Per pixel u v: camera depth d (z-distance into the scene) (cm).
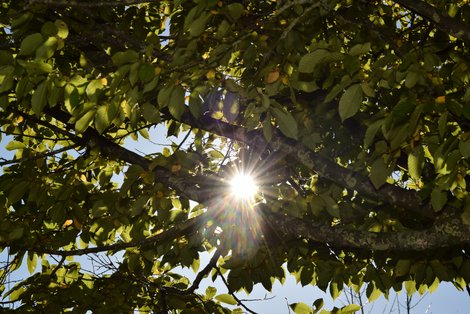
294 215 347
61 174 453
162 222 406
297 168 447
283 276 425
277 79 279
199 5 245
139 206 362
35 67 255
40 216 466
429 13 245
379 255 429
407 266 399
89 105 268
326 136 438
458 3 382
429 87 256
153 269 523
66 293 474
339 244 322
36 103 261
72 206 421
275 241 416
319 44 254
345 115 247
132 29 462
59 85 263
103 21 383
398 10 476
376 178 284
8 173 453
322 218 432
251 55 310
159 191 364
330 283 455
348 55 241
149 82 264
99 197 435
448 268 428
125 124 505
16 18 314
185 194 365
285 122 272
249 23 324
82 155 448
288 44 312
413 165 267
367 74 258
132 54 259
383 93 374
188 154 364
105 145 426
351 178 340
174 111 274
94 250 387
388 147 279
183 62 272
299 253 441
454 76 290
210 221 368
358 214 436
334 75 289
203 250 432
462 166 271
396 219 409
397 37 351
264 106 270
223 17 316
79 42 339
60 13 351
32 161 460
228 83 287
